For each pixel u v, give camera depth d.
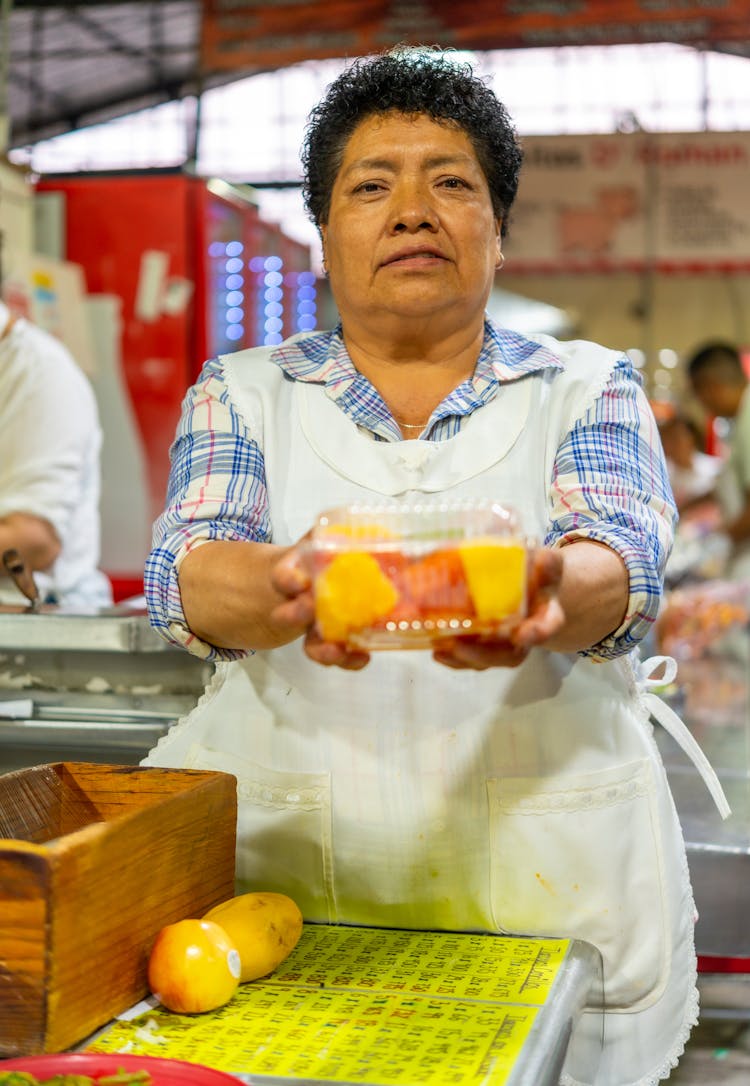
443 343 1.52
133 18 9.75
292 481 1.52
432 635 1.00
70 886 1.08
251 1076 1.04
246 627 1.27
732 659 4.07
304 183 1.59
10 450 2.72
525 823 1.46
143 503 4.42
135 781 1.36
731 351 6.11
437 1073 1.05
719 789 1.64
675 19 5.54
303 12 5.73
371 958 1.35
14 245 4.07
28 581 2.07
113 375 4.39
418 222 1.43
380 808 1.48
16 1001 1.06
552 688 1.47
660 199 6.02
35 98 11.12
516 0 5.62
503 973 1.29
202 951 1.17
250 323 4.91
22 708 1.96
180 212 4.33
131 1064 1.01
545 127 8.13
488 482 1.49
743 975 1.94
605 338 6.99
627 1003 1.48
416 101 1.45
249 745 1.54
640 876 1.48
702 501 5.07
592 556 1.28
